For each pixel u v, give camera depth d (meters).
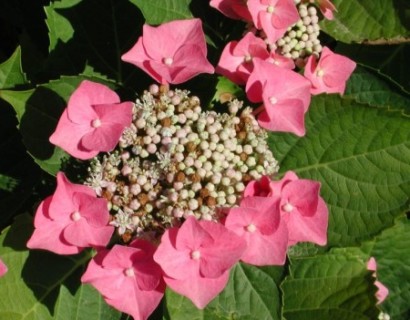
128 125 0.30
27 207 0.37
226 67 0.34
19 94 0.33
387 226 0.35
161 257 0.29
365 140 0.35
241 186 0.31
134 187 0.31
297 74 0.33
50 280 0.35
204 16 0.38
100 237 0.30
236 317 0.33
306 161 0.36
